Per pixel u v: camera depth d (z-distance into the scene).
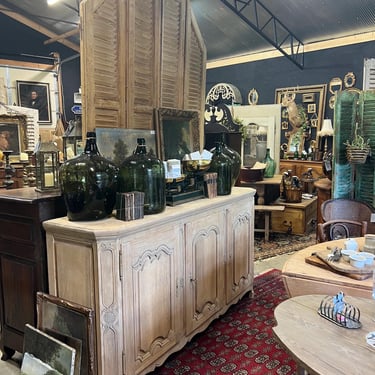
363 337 1.31
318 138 6.35
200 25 6.35
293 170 6.54
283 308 1.53
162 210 2.08
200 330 2.44
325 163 4.32
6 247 2.12
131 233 1.81
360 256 1.91
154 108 2.79
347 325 1.38
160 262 2.03
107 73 2.40
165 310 2.10
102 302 1.74
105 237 1.71
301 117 6.73
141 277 1.91
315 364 1.16
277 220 5.05
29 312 2.06
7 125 3.89
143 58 2.65
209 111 4.74
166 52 2.85
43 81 6.25
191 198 2.45
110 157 2.34
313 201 5.36
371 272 1.83
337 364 1.16
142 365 1.96
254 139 6.22
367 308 1.52
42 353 1.75
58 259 1.88
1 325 2.24
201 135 3.28
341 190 3.68
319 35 6.23
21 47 7.18
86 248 1.76
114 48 2.43
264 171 5.14
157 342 2.05
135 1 2.53
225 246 2.65
